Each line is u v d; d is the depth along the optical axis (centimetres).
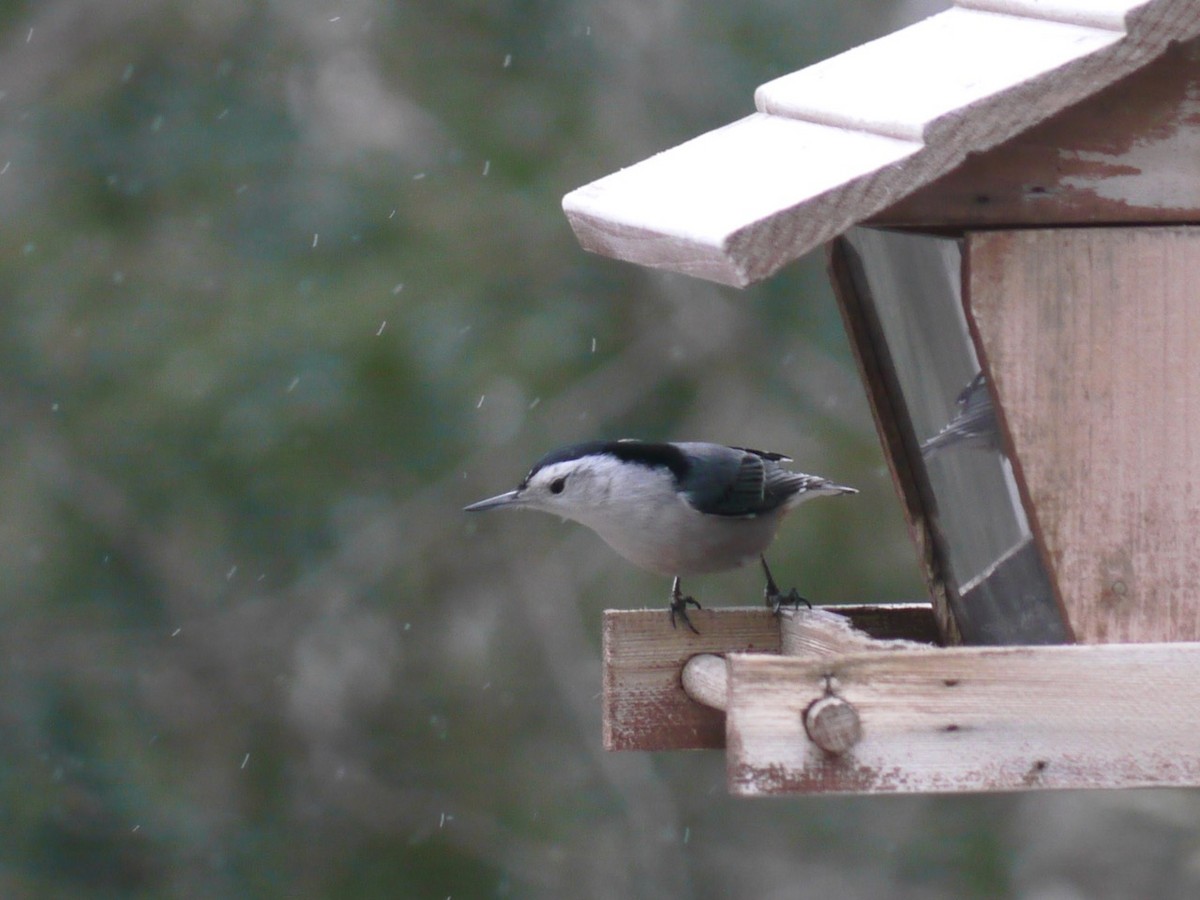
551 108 1520
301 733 1495
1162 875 1393
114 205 1507
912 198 606
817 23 1526
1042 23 647
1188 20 593
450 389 1424
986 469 650
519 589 1523
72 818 1434
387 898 1455
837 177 577
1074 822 1470
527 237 1476
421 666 1514
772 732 557
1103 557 617
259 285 1460
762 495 826
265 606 1472
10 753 1436
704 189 615
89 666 1460
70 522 1446
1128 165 611
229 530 1444
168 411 1423
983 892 1463
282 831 1475
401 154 1511
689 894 1505
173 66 1552
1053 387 614
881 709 562
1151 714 570
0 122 1538
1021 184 609
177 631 1463
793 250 568
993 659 566
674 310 1509
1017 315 612
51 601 1457
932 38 684
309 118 1538
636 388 1483
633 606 1530
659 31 1537
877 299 708
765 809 1552
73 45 1569
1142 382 615
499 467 1444
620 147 1501
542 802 1507
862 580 1448
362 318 1421
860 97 636
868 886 1495
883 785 560
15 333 1469
